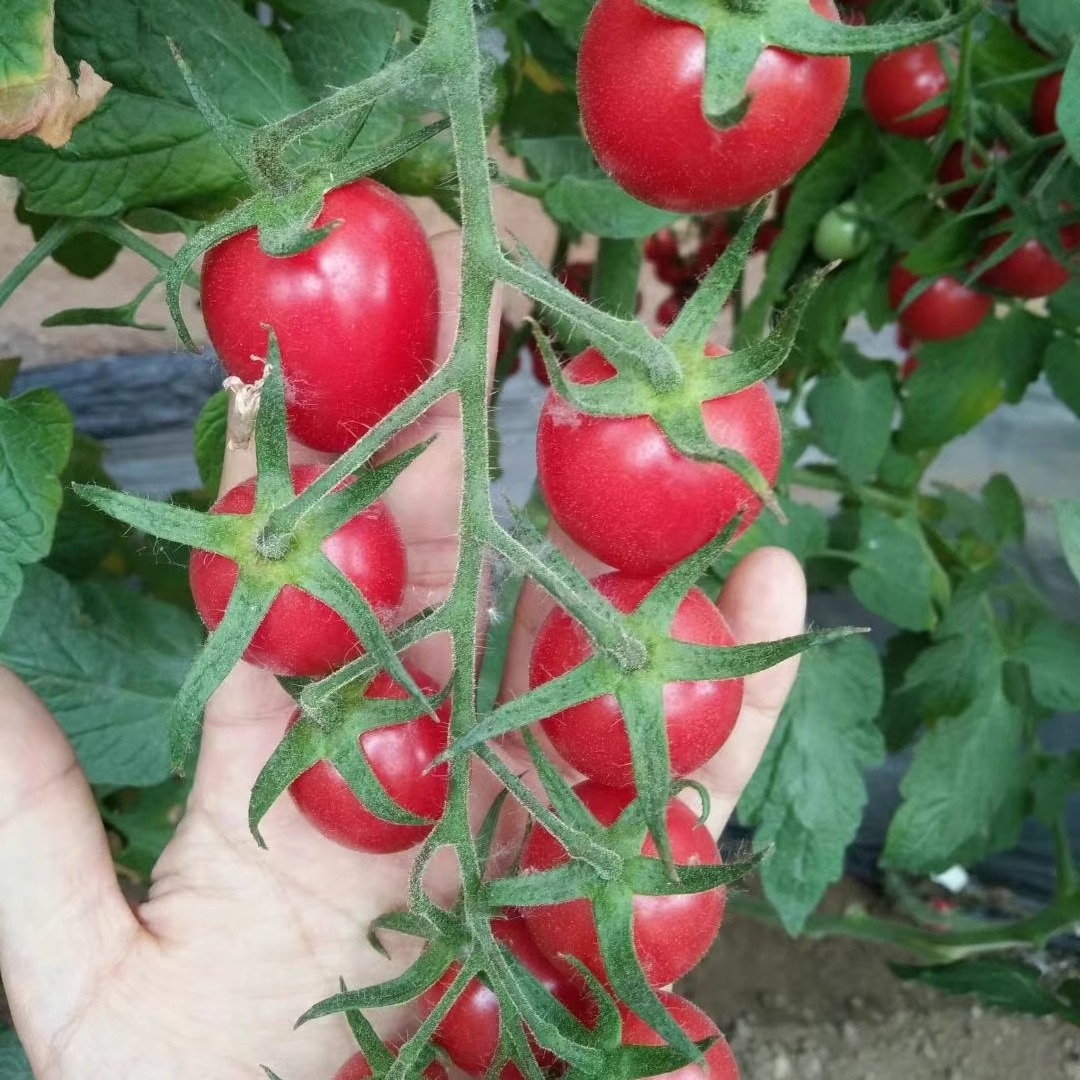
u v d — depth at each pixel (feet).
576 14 0.76
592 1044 0.44
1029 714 1.17
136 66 0.57
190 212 0.60
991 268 0.87
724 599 0.70
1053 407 1.58
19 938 0.63
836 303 0.96
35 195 0.56
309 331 0.44
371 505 0.46
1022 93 0.86
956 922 1.49
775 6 0.38
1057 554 1.55
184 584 1.02
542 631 0.49
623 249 0.89
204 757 0.66
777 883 0.97
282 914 0.66
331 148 0.44
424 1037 0.44
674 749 0.45
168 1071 0.65
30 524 0.54
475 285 0.41
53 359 1.15
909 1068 1.41
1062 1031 1.44
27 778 0.61
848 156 0.88
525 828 0.55
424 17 0.78
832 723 0.97
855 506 1.16
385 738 0.48
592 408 0.43
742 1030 1.42
